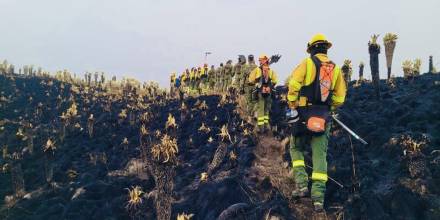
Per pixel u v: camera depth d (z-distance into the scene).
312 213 4.22
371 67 7.91
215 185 6.32
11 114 22.69
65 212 8.16
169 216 6.10
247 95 9.80
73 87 25.62
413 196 4.05
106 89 26.84
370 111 7.36
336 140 6.23
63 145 14.17
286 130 7.93
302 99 3.97
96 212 7.76
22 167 13.45
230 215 4.84
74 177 10.74
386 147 5.33
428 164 4.56
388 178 4.64
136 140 11.58
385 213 4.03
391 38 9.36
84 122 16.75
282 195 4.70
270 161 6.91
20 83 30.62
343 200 4.47
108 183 8.97
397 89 8.59
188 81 20.58
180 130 11.43
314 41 4.02
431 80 8.35
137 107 16.08
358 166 4.98
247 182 6.00
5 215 9.70
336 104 4.04
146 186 8.35
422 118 5.95
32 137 16.05
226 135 7.65
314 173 3.95
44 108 22.52
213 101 13.68
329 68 3.91
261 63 8.28
